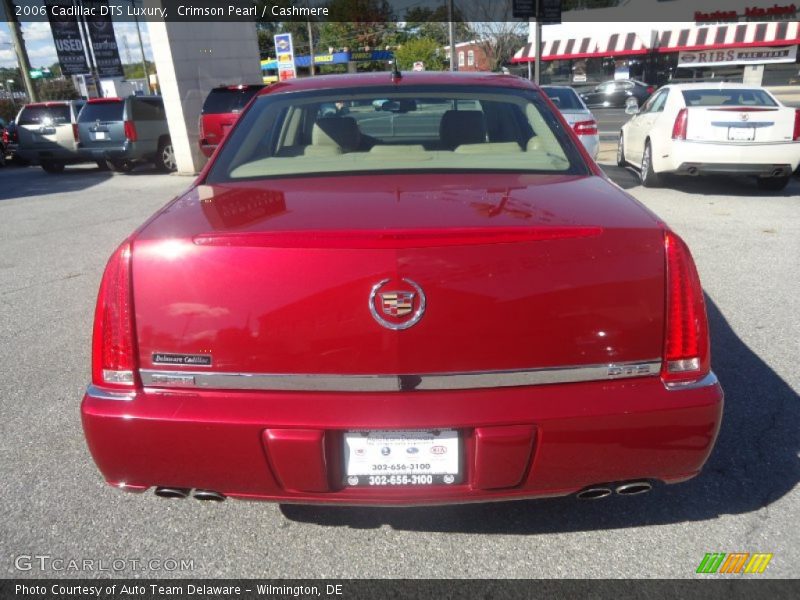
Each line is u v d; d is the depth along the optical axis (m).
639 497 2.60
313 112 3.09
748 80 34.47
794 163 8.53
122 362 1.96
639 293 1.91
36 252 7.04
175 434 1.92
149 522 2.53
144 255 1.94
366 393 1.91
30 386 3.71
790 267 5.51
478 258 1.86
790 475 2.71
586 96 30.36
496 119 3.05
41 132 15.59
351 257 1.86
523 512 2.53
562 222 1.95
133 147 14.82
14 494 2.70
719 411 1.96
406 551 2.34
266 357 1.90
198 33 14.33
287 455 1.91
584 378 1.92
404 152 2.80
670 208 8.11
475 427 1.89
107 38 26.11
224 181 2.60
